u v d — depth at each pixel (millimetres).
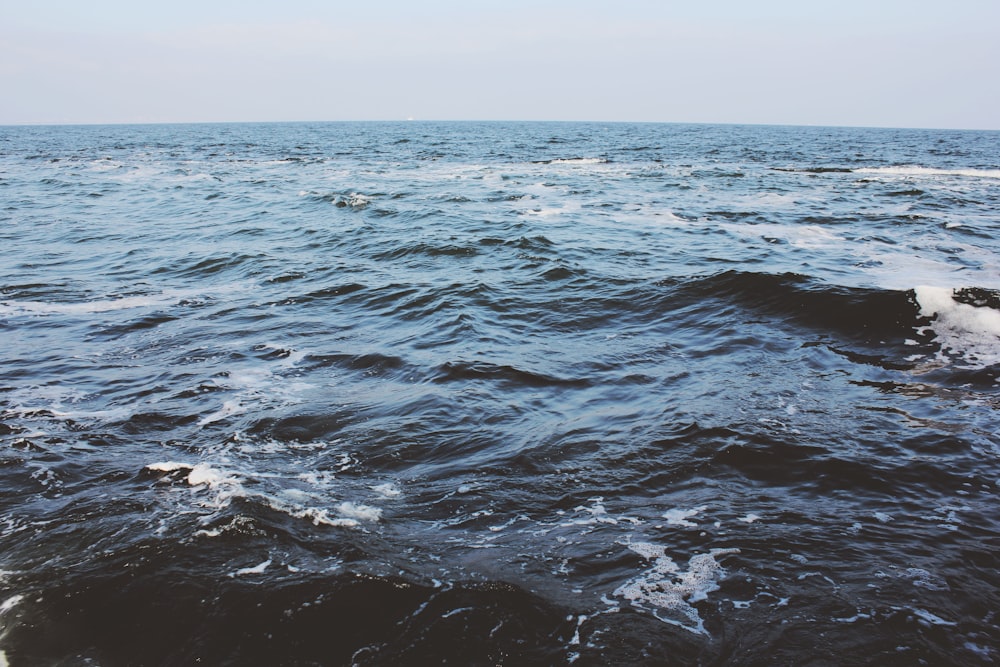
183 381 6777
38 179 30125
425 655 3096
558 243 13805
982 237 14594
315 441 5395
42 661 3049
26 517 4207
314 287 10789
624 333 8422
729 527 4176
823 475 4820
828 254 12664
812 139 83750
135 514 4238
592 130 119812
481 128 136000
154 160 43750
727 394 6348
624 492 4625
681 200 21547
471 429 5609
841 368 7055
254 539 3947
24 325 8773
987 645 3178
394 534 4070
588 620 3334
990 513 4352
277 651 3109
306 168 36875
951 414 5875
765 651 3133
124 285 11055
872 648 3148
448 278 11148
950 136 109875
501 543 3996
